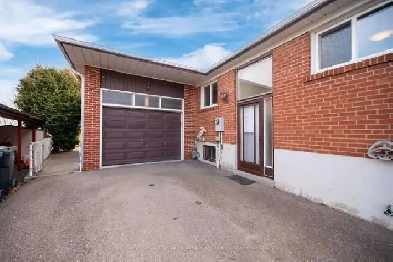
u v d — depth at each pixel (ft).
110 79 24.94
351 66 11.25
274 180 16.63
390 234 9.07
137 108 27.12
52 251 7.88
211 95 28.12
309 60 14.01
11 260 7.32
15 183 16.40
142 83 27.32
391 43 10.29
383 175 9.87
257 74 19.90
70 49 18.93
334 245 8.21
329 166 12.44
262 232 9.30
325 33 13.51
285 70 15.96
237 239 8.71
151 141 28.50
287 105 15.69
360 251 7.80
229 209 11.98
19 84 45.09
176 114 30.78
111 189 15.71
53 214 11.29
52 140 43.29
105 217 10.87
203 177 19.69
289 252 7.77
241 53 19.33
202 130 28.86
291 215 11.16
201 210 11.82
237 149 22.53
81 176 20.02
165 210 11.78
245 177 19.56
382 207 9.87
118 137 25.84
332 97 12.37
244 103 21.43
